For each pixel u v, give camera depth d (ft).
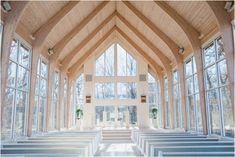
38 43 30.04
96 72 52.90
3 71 21.85
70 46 41.32
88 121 50.08
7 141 21.81
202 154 12.41
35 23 28.66
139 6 34.55
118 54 53.62
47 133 32.55
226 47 22.81
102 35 47.32
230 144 17.95
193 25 30.30
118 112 51.34
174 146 16.47
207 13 25.81
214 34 26.81
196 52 30.50
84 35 41.24
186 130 36.45
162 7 30.19
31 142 20.34
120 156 26.94
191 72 35.19
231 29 22.89
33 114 31.04
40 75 33.58
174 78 43.70
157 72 50.11
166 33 36.65
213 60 27.66
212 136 26.14
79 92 53.93
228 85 24.08
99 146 34.88
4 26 22.47
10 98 24.53
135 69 53.06
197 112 33.04
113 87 52.26
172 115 43.27
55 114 42.19
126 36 48.44
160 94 50.21
